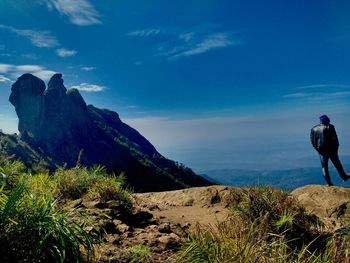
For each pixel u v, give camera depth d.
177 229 6.30
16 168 7.37
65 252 3.71
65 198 7.81
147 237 5.42
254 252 3.98
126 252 4.58
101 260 4.22
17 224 3.58
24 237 3.56
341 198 8.64
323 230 6.16
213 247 4.12
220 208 8.84
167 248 5.00
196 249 4.11
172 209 9.05
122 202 7.37
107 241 4.98
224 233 4.93
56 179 8.35
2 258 3.36
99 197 7.61
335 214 8.23
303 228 5.91
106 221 5.64
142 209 7.92
